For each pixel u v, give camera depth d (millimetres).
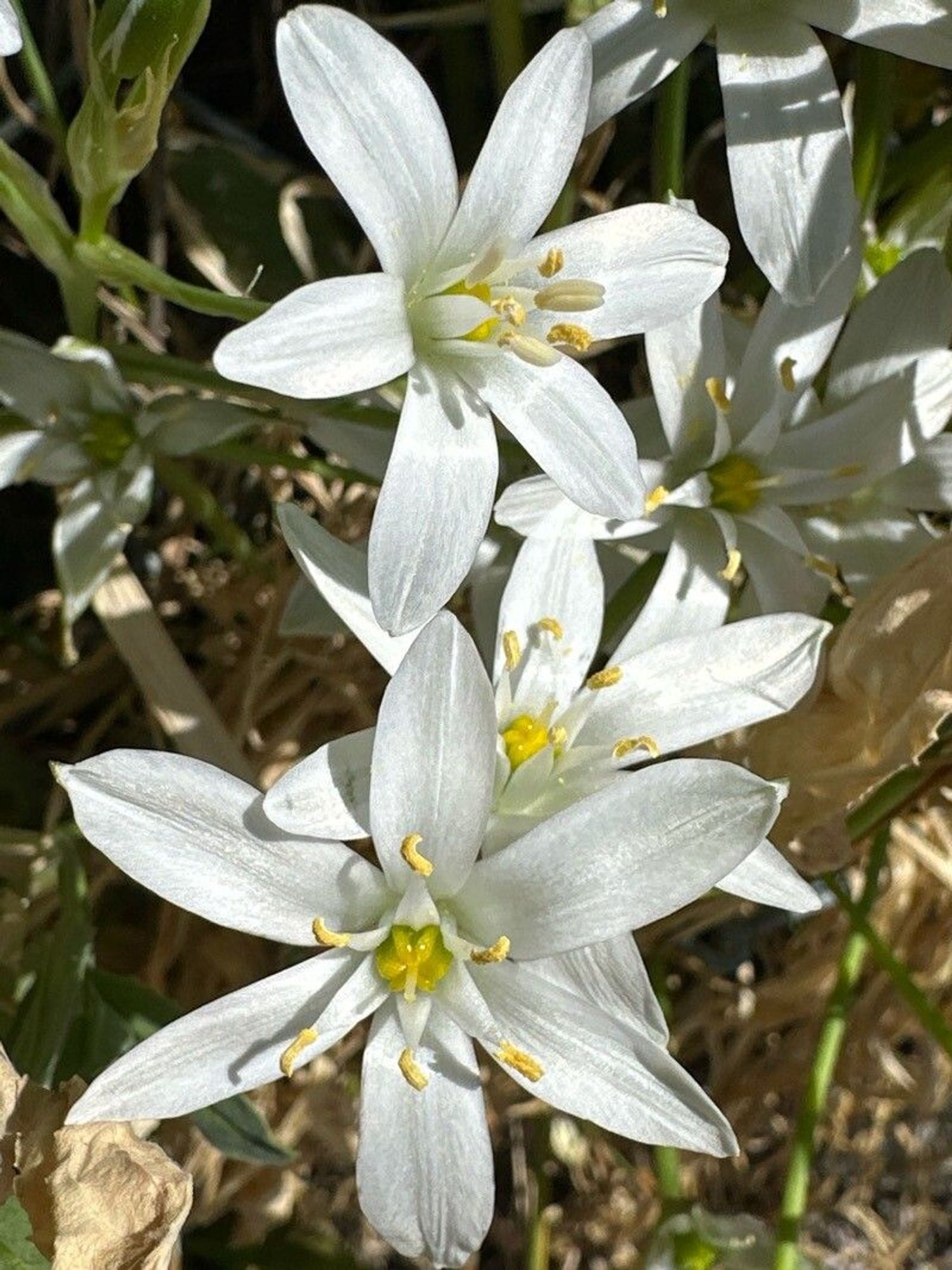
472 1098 119
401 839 117
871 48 161
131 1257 112
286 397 143
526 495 130
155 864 111
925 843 181
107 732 189
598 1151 203
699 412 141
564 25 154
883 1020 191
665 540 143
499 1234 207
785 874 126
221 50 188
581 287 120
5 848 163
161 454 156
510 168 120
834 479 141
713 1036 197
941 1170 221
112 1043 146
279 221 178
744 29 138
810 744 139
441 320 120
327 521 186
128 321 172
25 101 178
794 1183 156
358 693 179
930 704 134
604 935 116
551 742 125
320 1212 195
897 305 147
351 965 119
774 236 134
